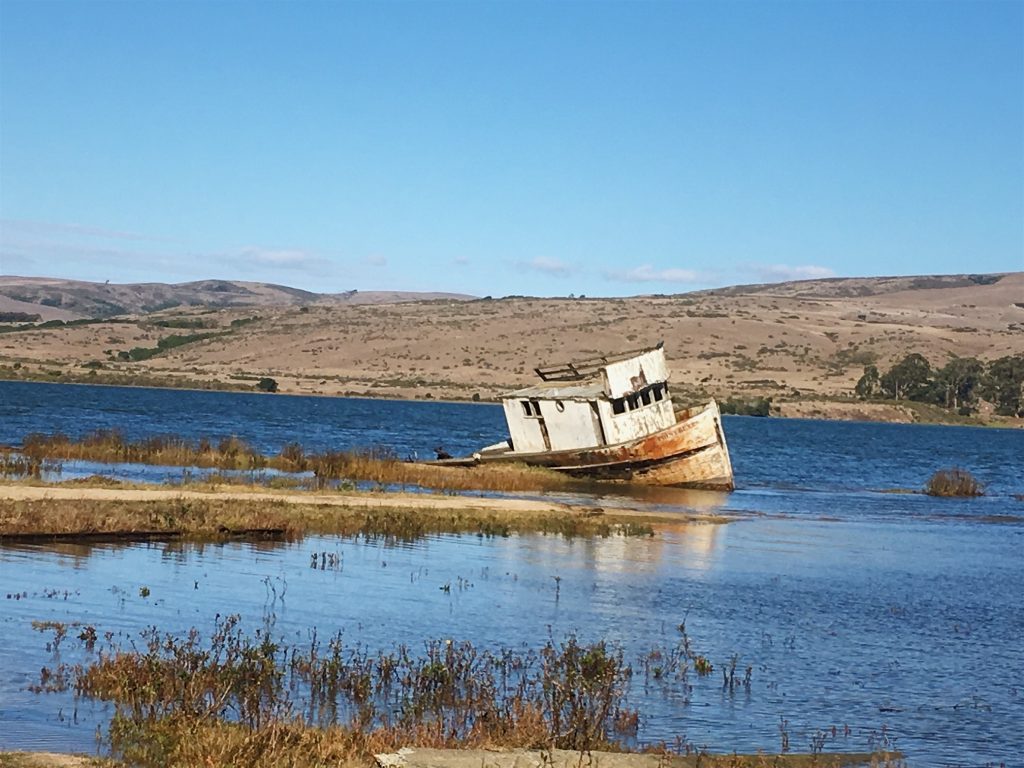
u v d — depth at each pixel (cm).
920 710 2159
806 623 2912
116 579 2889
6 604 2530
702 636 2688
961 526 5566
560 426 6775
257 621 2556
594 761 1622
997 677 2450
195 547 3441
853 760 1817
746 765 1742
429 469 6238
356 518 4122
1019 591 3625
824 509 6041
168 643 2077
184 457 6044
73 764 1484
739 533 4691
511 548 3850
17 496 3778
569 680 1964
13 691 1883
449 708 1988
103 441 6266
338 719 1852
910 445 14050
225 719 1794
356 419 13600
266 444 8644
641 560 3772
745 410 19950
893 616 3077
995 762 1866
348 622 2611
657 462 6500
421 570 3322
